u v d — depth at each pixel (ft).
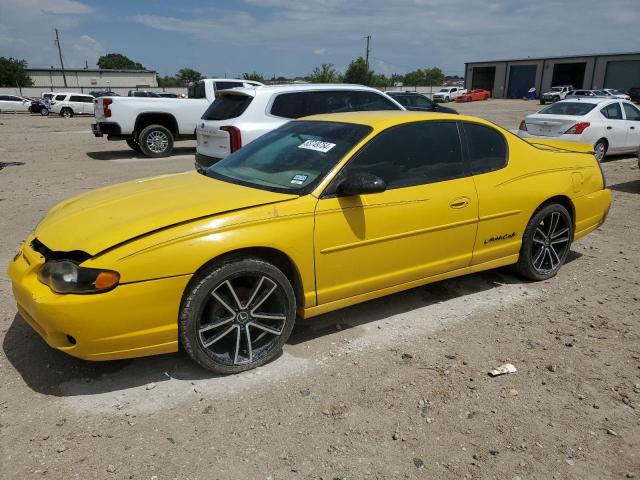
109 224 10.25
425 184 13.00
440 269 13.67
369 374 11.18
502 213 14.48
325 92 28.35
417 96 51.65
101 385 10.67
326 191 11.57
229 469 8.50
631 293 15.43
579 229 16.89
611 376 11.17
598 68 191.72
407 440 9.20
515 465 8.66
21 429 9.34
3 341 12.28
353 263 12.01
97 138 64.54
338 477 8.37
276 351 11.52
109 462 8.61
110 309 9.48
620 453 8.94
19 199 27.48
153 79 284.41
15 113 141.59
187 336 10.30
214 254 10.09
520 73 218.18
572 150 17.52
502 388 10.72
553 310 14.30
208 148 28.55
